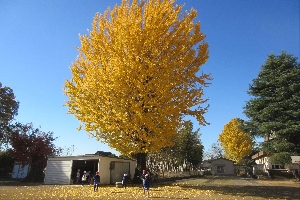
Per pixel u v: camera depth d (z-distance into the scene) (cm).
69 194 1340
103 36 1653
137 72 1448
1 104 3444
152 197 1224
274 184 2264
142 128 1470
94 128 1516
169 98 1471
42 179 2625
